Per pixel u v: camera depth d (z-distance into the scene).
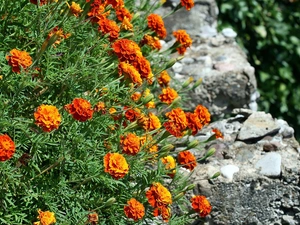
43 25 3.81
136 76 3.80
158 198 3.60
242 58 5.68
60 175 3.55
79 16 4.12
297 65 7.27
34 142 3.44
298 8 7.46
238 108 5.49
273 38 7.20
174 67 5.51
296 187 4.55
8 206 3.53
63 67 3.91
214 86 5.41
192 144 3.99
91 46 3.92
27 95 3.70
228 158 4.72
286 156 4.68
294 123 7.18
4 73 3.63
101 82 3.77
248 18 7.07
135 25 4.64
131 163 3.73
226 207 4.51
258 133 4.88
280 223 4.59
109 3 4.00
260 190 4.53
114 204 3.75
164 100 4.21
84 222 3.54
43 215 3.30
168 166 4.01
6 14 3.85
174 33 4.62
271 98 7.09
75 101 3.31
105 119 3.73
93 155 3.70
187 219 3.98
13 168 3.44
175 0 6.01
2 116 3.37
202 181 4.48
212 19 6.10
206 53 5.75
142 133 4.09
